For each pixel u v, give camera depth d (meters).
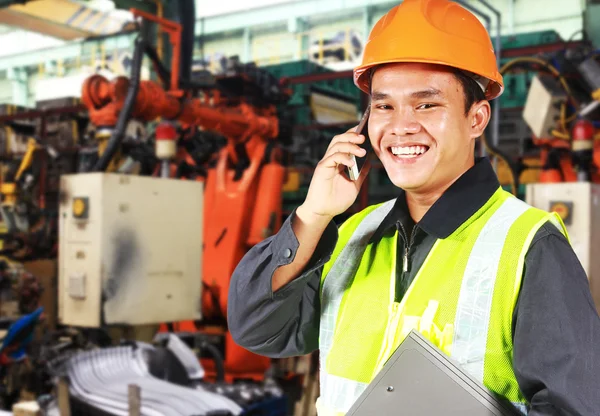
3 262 4.36
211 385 3.10
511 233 0.94
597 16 9.35
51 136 7.25
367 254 1.12
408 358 0.93
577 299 0.85
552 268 0.87
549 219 0.94
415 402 0.91
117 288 3.36
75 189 3.41
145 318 3.48
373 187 7.00
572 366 0.81
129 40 13.37
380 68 1.01
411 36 0.98
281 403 3.12
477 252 0.96
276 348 1.19
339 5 14.00
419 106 0.99
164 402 2.53
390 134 1.01
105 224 3.31
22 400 3.40
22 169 5.21
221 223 4.76
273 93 4.93
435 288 0.98
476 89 1.02
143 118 4.02
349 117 7.86
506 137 6.50
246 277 1.09
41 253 5.41
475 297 0.93
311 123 7.07
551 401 0.81
